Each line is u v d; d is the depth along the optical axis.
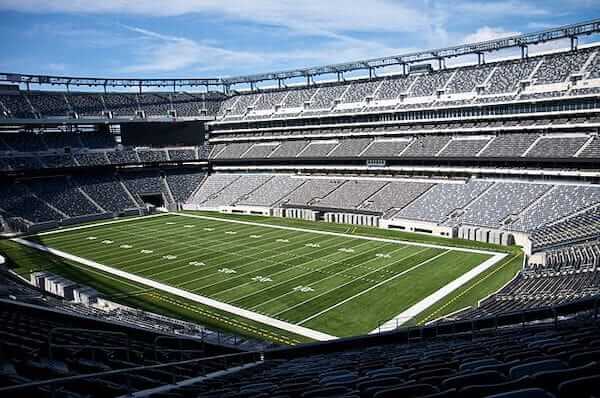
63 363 13.99
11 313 22.89
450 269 45.03
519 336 16.47
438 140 71.75
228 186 88.75
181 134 95.62
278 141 90.69
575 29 64.44
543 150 59.62
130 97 96.06
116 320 27.72
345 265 47.34
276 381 12.34
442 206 63.28
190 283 43.53
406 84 79.00
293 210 74.00
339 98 84.69
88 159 85.50
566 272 35.38
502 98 65.06
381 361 14.05
